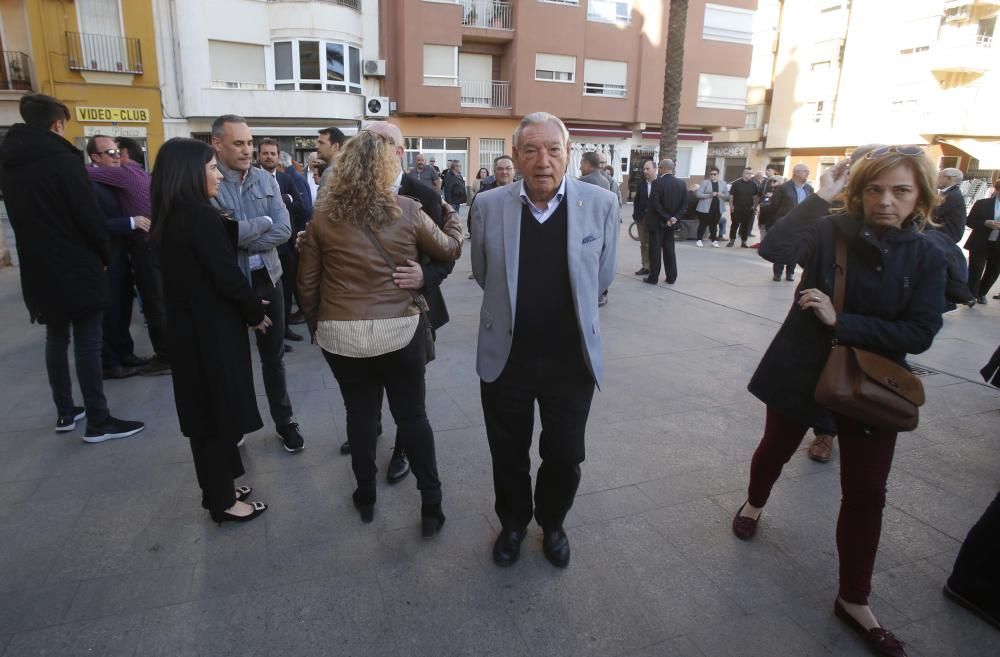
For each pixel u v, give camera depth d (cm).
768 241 243
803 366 241
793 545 274
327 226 248
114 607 228
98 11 1780
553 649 213
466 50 2347
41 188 322
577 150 2562
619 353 545
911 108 2772
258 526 281
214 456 265
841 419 224
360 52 2119
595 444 366
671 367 508
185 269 249
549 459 245
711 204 1333
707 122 2748
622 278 902
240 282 256
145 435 369
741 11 2669
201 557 258
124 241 462
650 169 880
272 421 393
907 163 209
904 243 217
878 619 231
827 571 256
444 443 361
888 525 292
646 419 403
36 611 225
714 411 418
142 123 1883
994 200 768
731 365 516
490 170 2442
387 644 213
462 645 213
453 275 902
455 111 2253
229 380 261
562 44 2370
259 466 336
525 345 235
